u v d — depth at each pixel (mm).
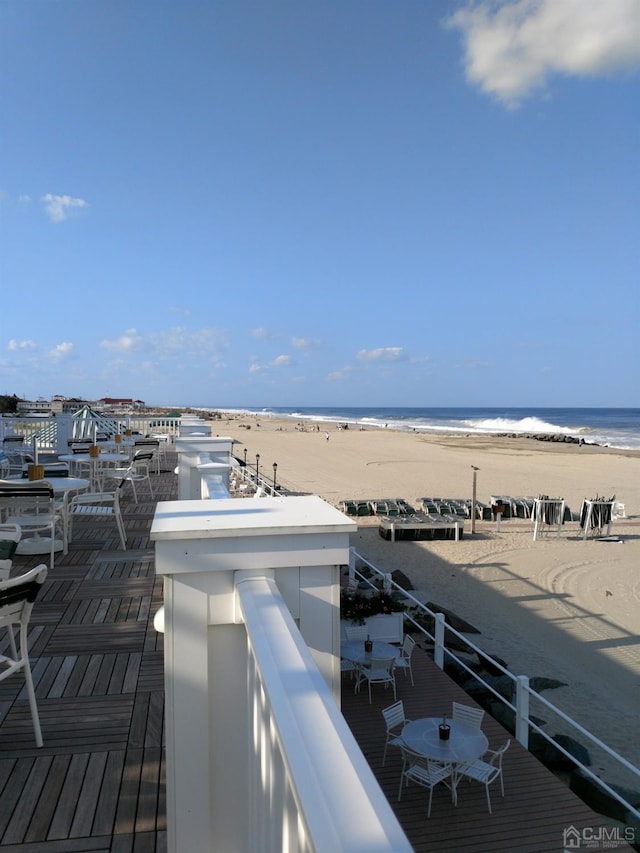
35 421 15531
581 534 14961
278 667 1134
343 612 6109
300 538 1693
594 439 55812
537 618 9070
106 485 10125
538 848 3549
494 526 15633
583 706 6438
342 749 896
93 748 2689
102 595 4699
